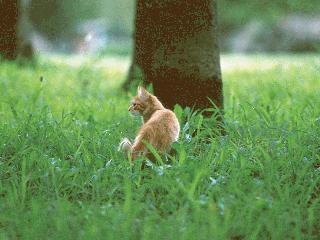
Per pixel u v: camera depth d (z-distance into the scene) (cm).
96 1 6600
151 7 1323
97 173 968
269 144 1116
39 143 1132
